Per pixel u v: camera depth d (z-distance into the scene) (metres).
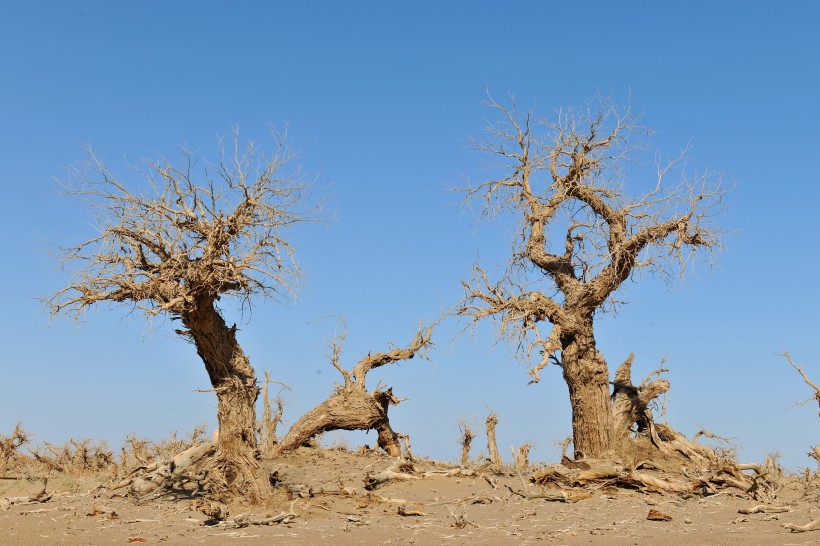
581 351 30.45
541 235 32.00
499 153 32.34
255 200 21.83
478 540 18.20
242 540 18.23
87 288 21.39
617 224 29.80
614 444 30.61
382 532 19.31
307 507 22.39
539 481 26.59
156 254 22.12
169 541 18.19
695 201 28.72
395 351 34.12
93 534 19.19
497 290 29.89
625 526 20.14
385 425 33.47
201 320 22.39
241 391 22.92
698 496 25.59
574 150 30.95
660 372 33.50
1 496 27.09
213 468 22.80
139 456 34.06
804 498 25.11
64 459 36.09
